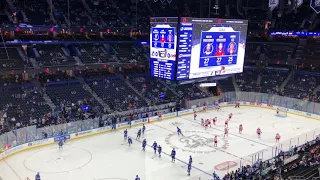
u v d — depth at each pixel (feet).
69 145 111.45
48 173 87.25
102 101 148.25
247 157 101.30
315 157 89.92
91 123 124.36
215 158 100.63
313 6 104.99
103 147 109.60
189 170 87.71
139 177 85.05
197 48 104.06
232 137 122.62
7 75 138.92
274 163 86.89
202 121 138.21
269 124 142.92
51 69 146.92
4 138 97.55
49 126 112.47
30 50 157.48
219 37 110.63
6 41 146.20
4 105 122.21
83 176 85.81
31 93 135.74
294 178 75.51
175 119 149.48
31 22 159.12
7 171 87.76
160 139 119.34
